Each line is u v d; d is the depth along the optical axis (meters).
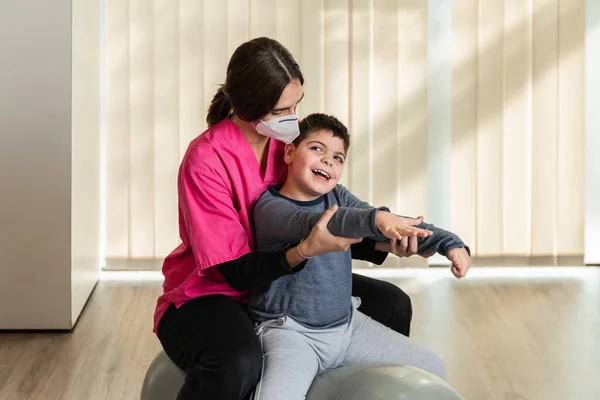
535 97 4.49
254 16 4.38
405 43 4.43
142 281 4.39
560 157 4.53
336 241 1.88
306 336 2.06
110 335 3.57
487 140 4.50
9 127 3.53
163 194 4.45
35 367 3.20
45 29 3.49
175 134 4.41
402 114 4.46
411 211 4.52
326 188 2.11
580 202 4.57
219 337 1.95
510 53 4.45
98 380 3.07
